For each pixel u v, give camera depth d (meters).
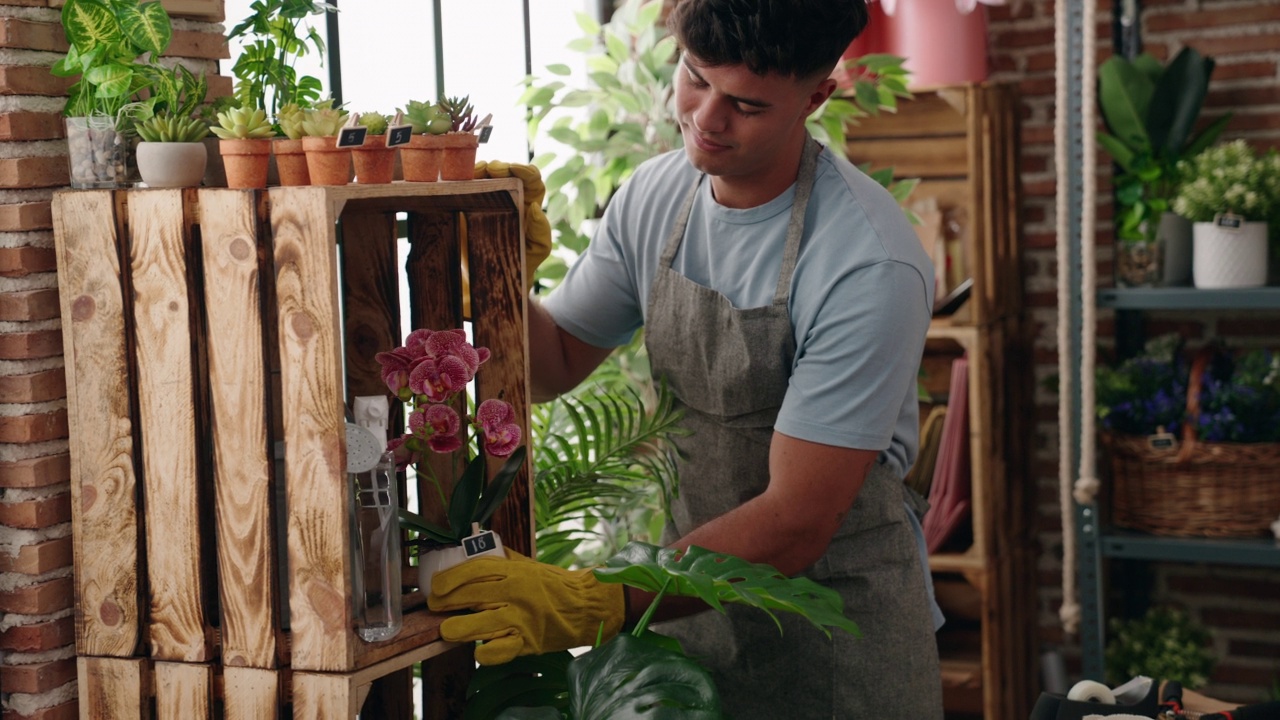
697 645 1.89
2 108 1.35
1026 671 3.20
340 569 1.25
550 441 2.37
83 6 1.32
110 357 1.33
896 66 2.62
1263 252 2.74
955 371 2.93
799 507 1.61
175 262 1.28
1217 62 3.08
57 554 1.41
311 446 1.25
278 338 1.26
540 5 2.85
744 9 1.48
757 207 1.75
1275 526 2.70
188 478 1.30
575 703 1.26
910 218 2.73
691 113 1.61
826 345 1.63
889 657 1.81
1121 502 2.86
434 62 2.41
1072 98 2.73
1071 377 2.76
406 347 1.40
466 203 1.53
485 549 1.42
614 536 2.55
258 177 1.27
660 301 1.84
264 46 1.52
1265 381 2.74
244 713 1.29
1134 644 2.90
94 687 1.37
